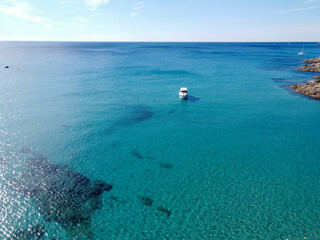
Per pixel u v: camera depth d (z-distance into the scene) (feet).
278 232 59.31
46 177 81.05
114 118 136.67
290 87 204.54
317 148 100.37
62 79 241.76
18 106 153.99
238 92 191.93
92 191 74.43
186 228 60.64
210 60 430.61
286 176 81.82
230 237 57.88
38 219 62.69
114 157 95.04
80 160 92.43
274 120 131.85
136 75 268.62
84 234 58.44
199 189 75.61
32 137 110.73
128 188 76.28
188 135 114.93
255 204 68.64
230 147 102.78
